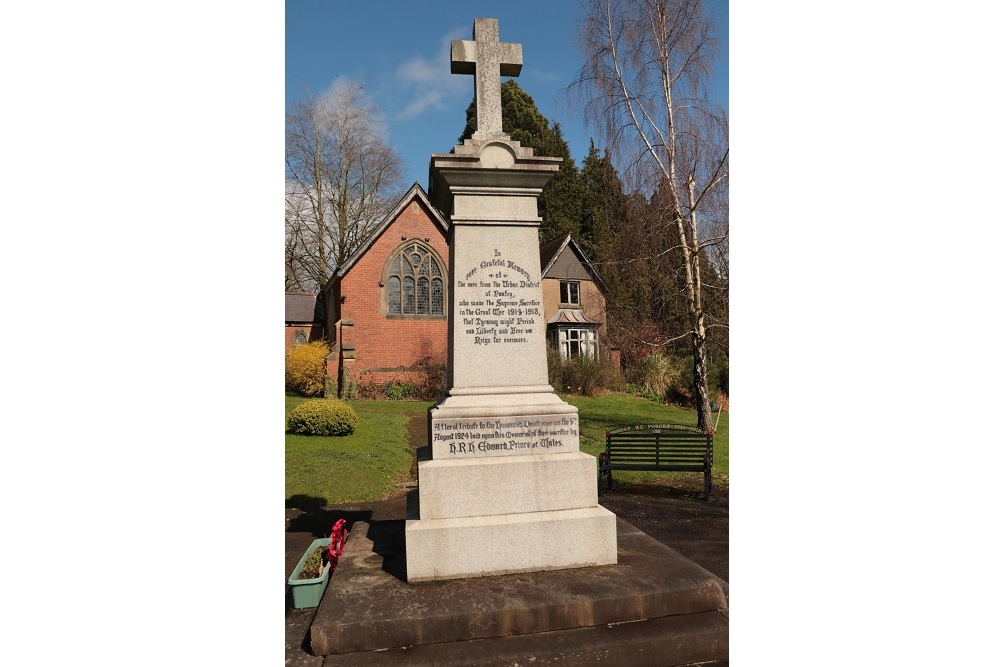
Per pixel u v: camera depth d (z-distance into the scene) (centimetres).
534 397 494
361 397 2308
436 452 467
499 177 511
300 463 1091
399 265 2473
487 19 542
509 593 408
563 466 470
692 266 1495
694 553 648
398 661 356
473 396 488
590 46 1538
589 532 459
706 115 1442
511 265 512
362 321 2408
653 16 1497
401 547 527
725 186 1434
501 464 461
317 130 3353
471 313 502
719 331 1570
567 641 375
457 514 453
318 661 360
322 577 480
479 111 525
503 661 357
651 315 1780
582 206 3869
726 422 1717
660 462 973
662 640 376
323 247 3419
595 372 2411
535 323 510
